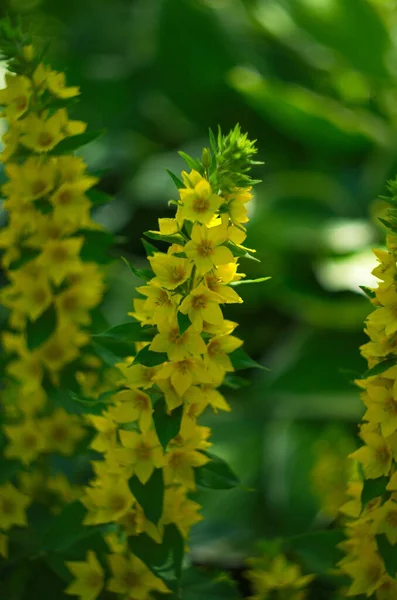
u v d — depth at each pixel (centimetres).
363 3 220
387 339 109
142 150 248
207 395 112
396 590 113
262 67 240
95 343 121
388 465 110
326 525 159
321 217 204
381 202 190
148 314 111
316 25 225
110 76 261
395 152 208
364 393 112
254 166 231
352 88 238
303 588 124
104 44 276
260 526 165
